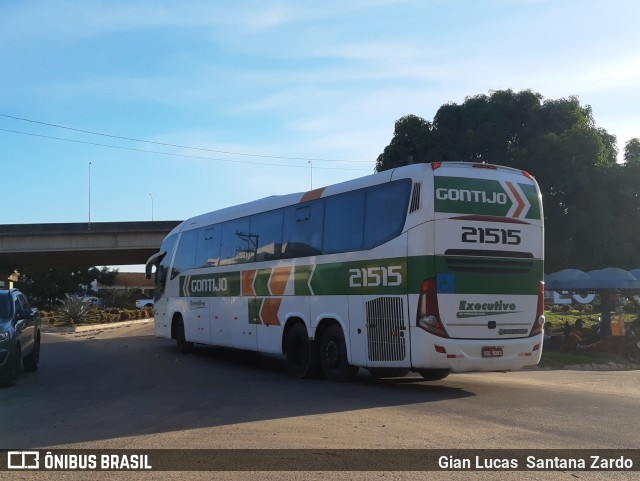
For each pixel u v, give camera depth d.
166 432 8.34
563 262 32.28
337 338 13.09
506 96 34.03
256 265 15.80
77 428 8.70
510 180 12.09
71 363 17.09
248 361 17.81
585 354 20.36
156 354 19.58
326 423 8.88
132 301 57.97
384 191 12.08
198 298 18.78
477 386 12.73
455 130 34.94
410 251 11.34
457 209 11.46
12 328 12.78
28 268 64.25
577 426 8.65
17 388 12.55
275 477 6.32
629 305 40.00
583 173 30.67
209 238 18.41
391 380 13.75
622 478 6.35
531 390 12.09
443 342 11.09
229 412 9.79
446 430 8.39
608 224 31.11
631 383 13.62
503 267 11.77
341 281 12.84
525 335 11.92
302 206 14.27
